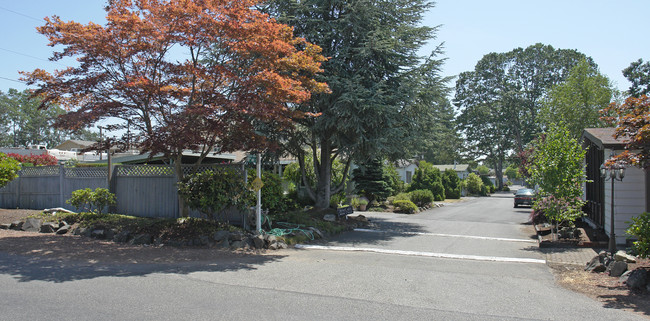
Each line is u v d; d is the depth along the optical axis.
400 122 14.82
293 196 20.27
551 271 8.43
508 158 62.75
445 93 16.31
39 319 4.68
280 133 14.75
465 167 64.50
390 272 7.86
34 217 12.20
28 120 73.06
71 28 9.52
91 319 4.72
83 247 9.49
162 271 7.46
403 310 5.45
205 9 9.89
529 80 59.12
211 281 6.80
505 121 60.66
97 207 12.55
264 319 4.90
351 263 8.73
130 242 10.09
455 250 10.95
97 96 10.09
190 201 10.38
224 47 10.77
